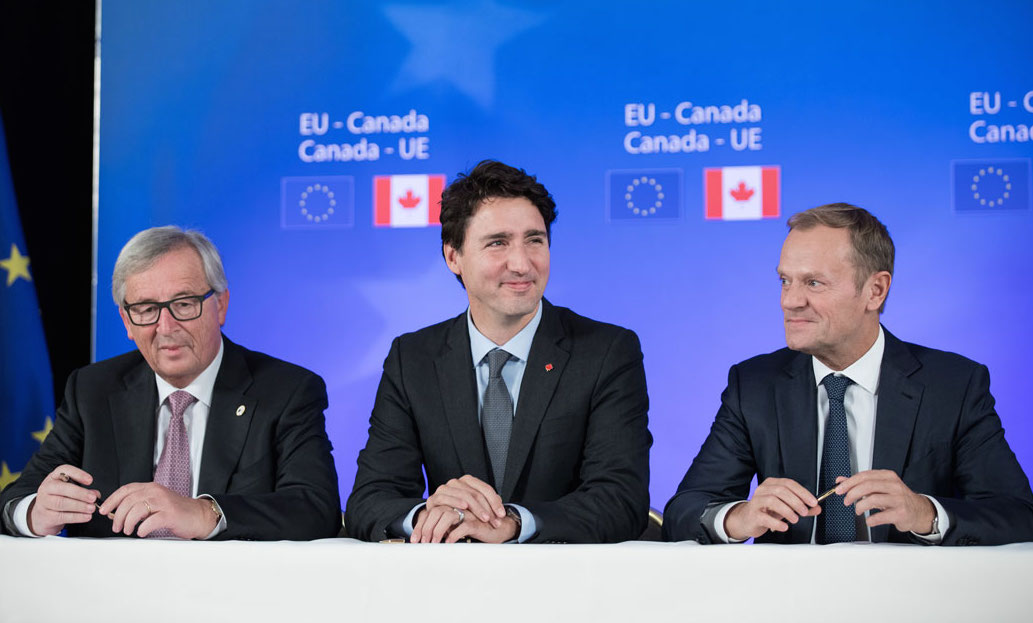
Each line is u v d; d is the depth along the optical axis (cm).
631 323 347
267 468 216
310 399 224
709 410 343
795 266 205
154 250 216
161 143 362
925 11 334
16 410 353
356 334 356
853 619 117
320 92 360
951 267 332
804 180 340
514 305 208
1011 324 330
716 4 345
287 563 124
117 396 224
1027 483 198
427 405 219
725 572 119
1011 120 330
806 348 206
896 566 117
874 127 337
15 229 359
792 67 341
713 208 344
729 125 344
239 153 361
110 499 175
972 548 120
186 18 364
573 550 121
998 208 331
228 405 220
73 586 128
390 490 212
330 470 217
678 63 347
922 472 203
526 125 352
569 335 222
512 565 121
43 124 364
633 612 119
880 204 335
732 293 343
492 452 216
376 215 357
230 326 359
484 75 354
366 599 122
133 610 126
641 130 348
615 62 350
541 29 353
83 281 367
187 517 177
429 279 355
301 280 359
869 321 208
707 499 195
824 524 202
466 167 354
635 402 216
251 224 360
